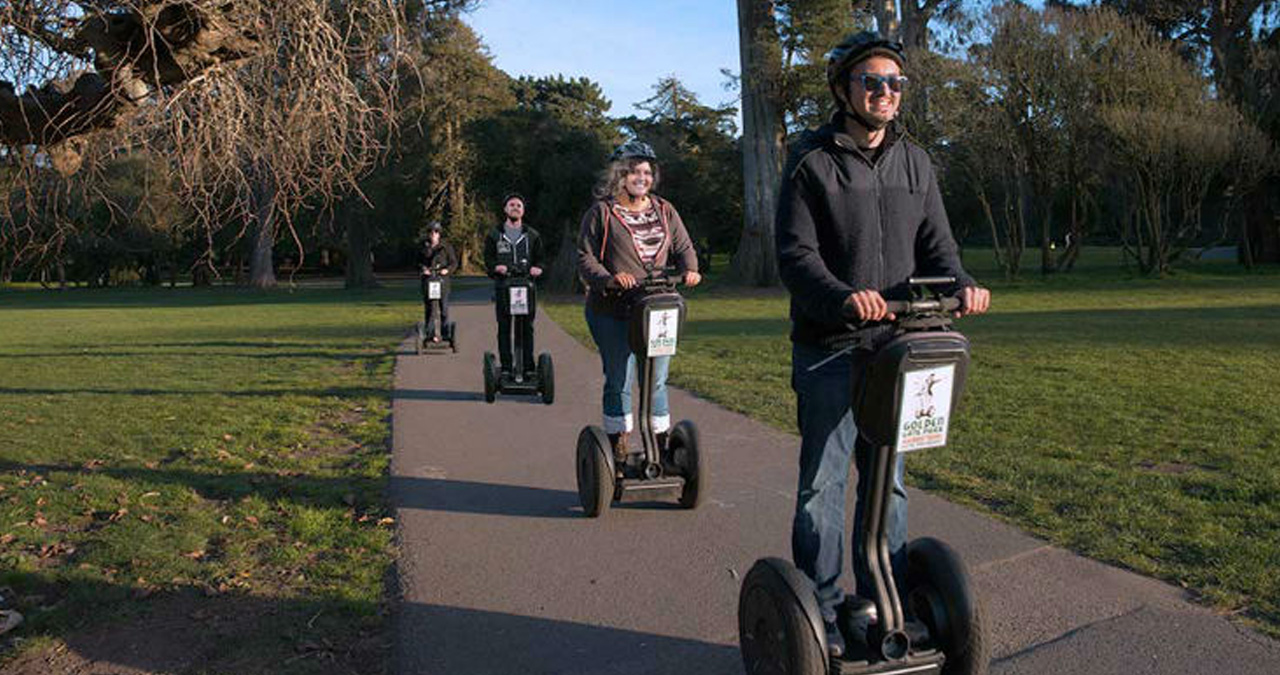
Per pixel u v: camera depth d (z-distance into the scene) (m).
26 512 5.61
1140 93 34.97
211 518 5.48
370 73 5.61
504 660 3.65
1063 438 7.27
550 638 3.84
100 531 5.27
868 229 3.08
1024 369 11.29
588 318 5.56
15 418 9.19
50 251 5.34
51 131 4.69
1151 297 26.42
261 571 4.62
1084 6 39.38
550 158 42.75
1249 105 38.06
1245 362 11.62
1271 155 37.25
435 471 6.61
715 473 6.43
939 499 5.55
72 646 3.81
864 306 2.73
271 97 5.07
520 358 9.55
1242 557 4.41
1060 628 3.80
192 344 17.83
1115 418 8.04
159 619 4.06
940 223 3.26
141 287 61.97
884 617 2.86
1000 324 18.00
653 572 4.55
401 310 29.33
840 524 3.24
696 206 50.75
